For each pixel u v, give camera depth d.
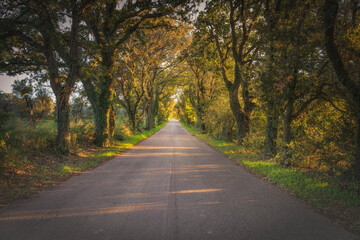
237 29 14.67
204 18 14.61
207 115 23.41
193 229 3.51
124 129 23.05
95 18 13.12
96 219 3.85
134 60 22.64
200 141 21.08
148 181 6.52
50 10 9.84
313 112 8.66
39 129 11.37
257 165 8.83
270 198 5.07
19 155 7.29
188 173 7.64
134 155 11.88
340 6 6.35
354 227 3.62
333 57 5.68
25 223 3.66
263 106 10.05
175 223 3.72
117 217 3.94
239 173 7.73
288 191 5.63
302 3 6.96
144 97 30.12
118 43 14.05
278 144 9.61
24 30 9.45
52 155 9.36
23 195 5.07
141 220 3.82
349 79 5.55
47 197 5.00
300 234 3.38
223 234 3.35
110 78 14.41
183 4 12.61
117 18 13.70
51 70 9.73
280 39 7.83
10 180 5.86
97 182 6.38
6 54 10.70
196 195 5.24
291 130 9.33
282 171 7.59
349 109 6.80
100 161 9.90
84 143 13.62
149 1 12.35
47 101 16.14
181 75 33.91
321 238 3.26
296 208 4.46
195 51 19.17
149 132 31.69
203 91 28.88
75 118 14.62
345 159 6.06
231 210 4.32
